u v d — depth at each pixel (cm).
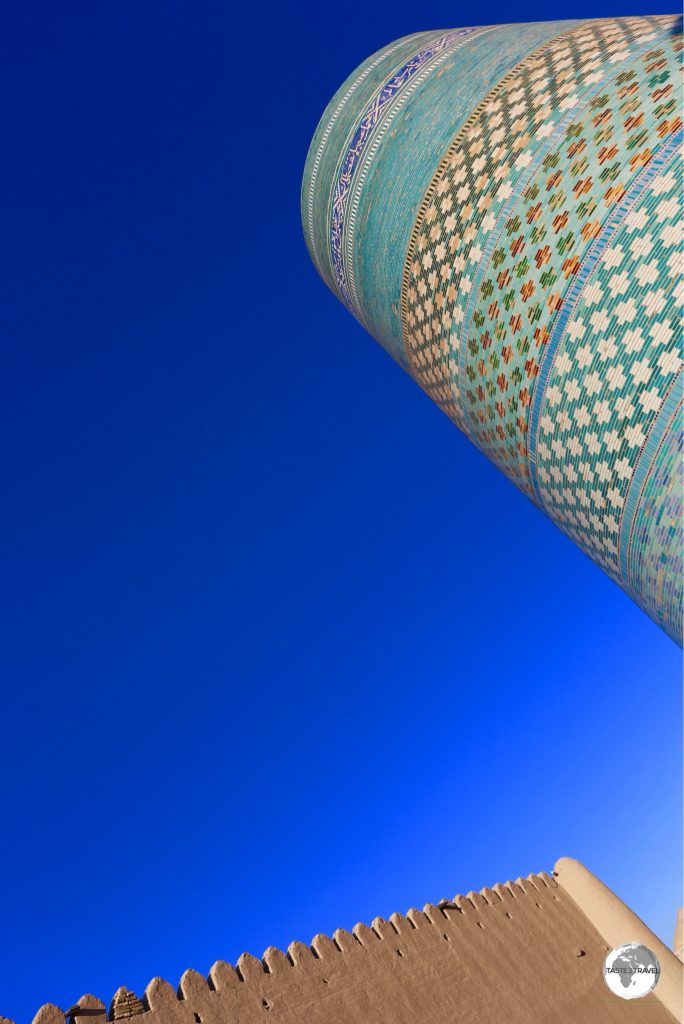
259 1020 482
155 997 455
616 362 360
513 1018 608
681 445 339
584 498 404
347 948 570
